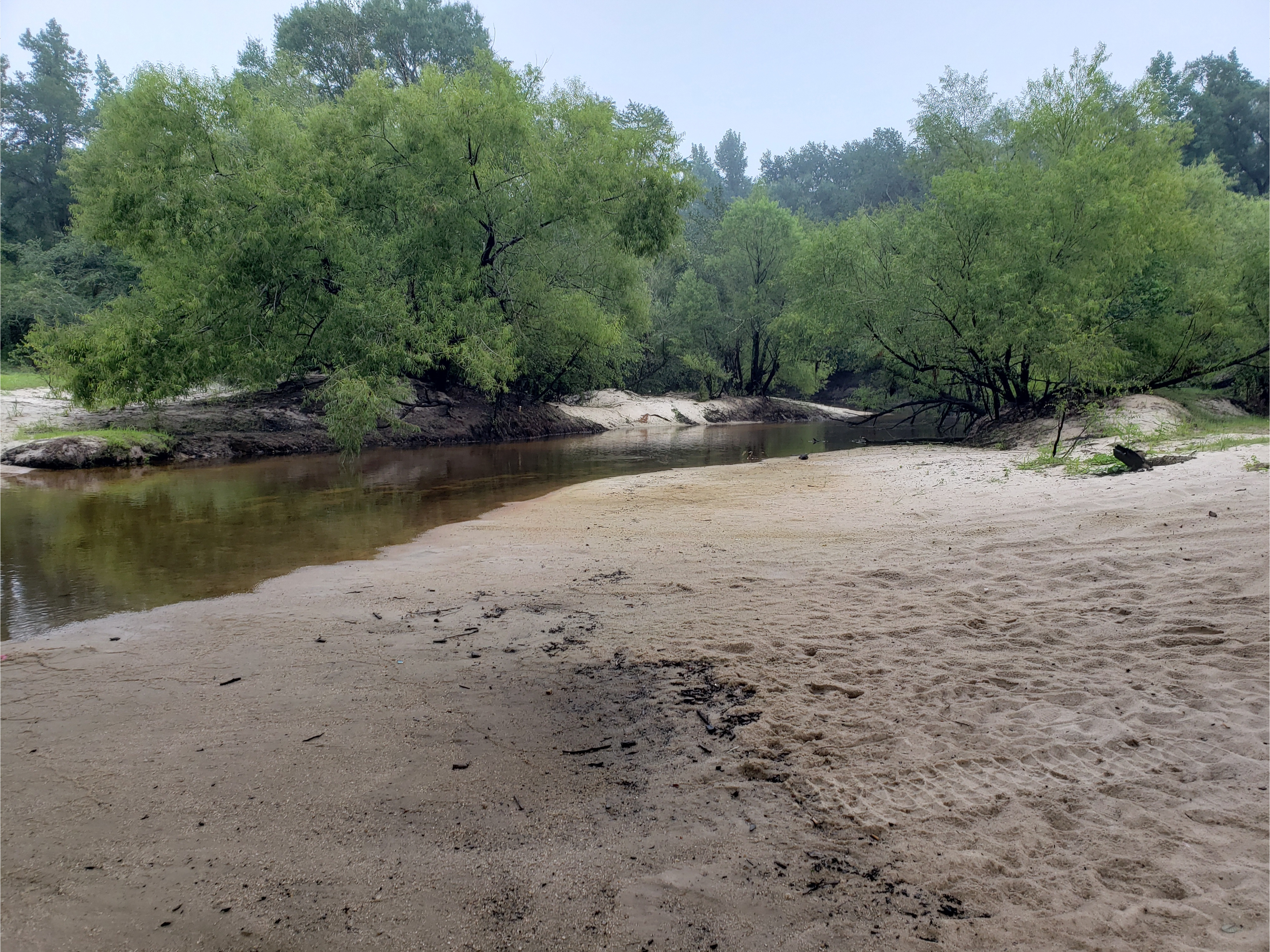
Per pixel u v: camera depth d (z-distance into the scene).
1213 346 18.22
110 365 15.28
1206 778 2.78
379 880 2.42
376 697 3.87
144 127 16.41
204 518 9.43
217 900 2.32
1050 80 18.12
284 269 17.36
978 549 6.03
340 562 7.07
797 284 20.62
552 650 4.52
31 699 3.91
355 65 42.06
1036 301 16.03
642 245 22.78
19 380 21.11
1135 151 18.31
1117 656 3.88
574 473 14.30
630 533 8.00
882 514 8.18
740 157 95.38
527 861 2.50
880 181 69.81
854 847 2.54
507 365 19.95
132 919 2.24
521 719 3.60
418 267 20.41
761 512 8.98
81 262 31.94
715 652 4.37
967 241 16.97
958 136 21.83
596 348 25.22
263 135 17.53
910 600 5.05
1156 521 6.02
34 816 2.79
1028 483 9.32
